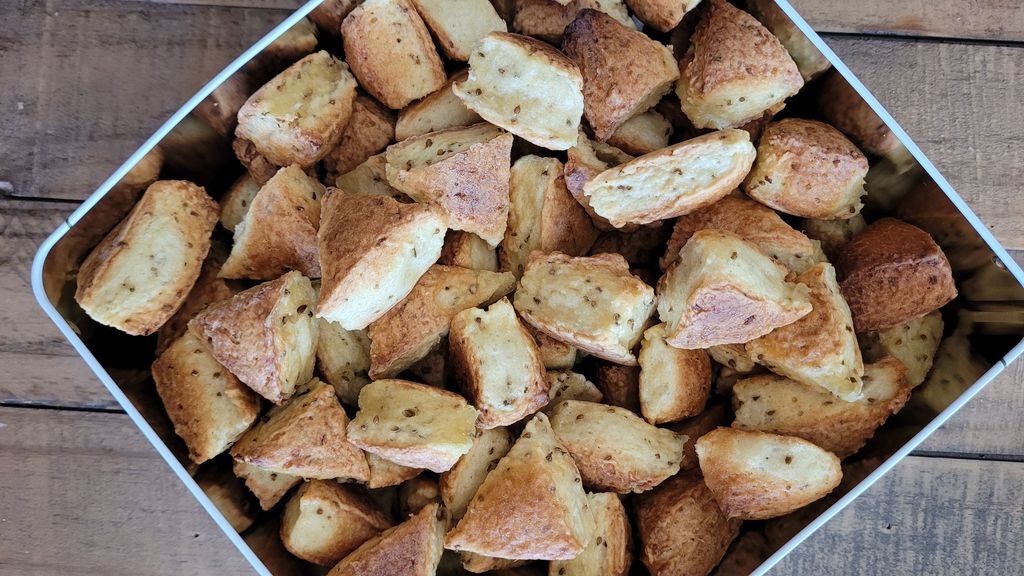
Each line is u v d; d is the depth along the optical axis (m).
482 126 0.33
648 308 0.33
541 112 0.32
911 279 0.32
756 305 0.31
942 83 0.37
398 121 0.34
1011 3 0.37
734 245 0.31
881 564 0.37
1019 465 0.37
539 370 0.32
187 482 0.30
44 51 0.36
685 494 0.33
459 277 0.33
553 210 0.33
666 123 0.35
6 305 0.36
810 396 0.32
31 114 0.36
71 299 0.31
